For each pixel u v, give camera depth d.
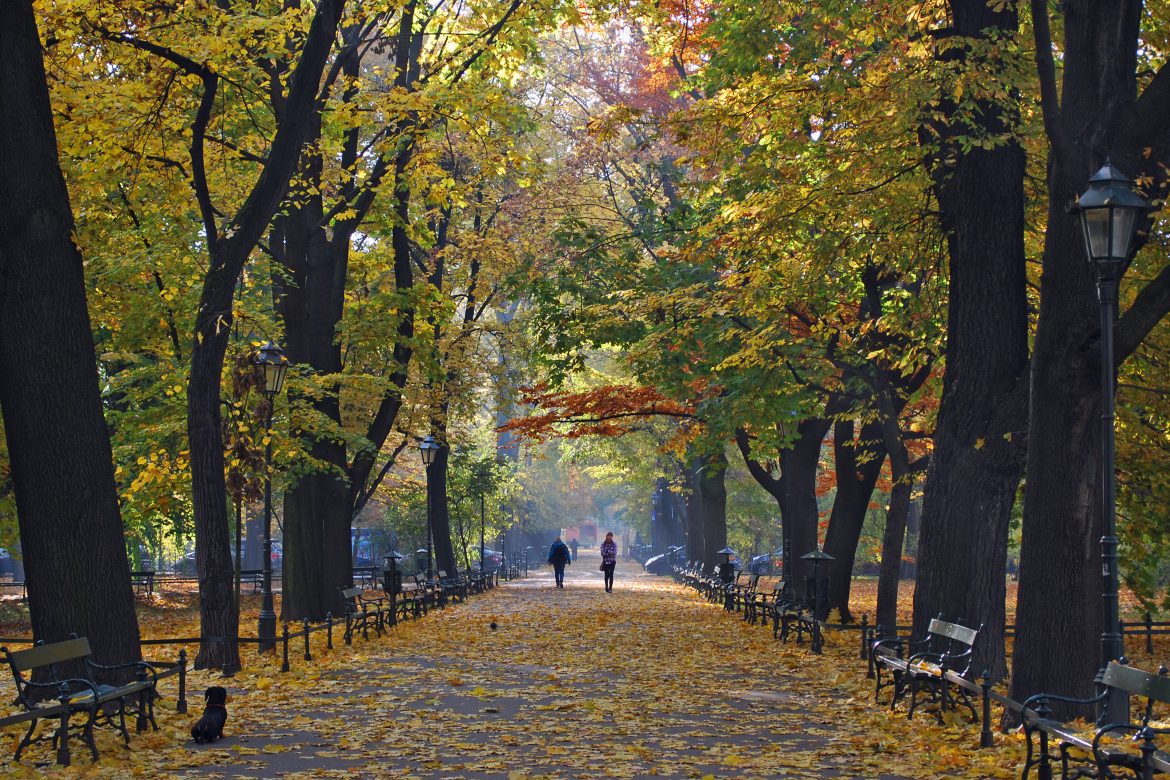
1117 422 19.38
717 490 43.84
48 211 13.36
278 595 44.56
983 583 14.45
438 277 38.16
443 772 9.95
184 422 24.19
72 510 13.27
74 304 13.48
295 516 27.66
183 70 17.80
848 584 26.09
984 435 14.45
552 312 26.17
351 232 28.28
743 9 16.89
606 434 31.38
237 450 24.77
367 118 21.30
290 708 13.94
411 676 17.20
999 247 14.43
